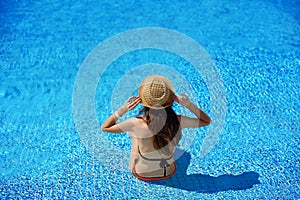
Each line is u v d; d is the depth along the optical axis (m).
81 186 4.65
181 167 4.86
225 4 8.84
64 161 5.02
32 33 7.82
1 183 4.73
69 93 6.27
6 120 5.74
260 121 5.64
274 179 4.72
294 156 5.07
